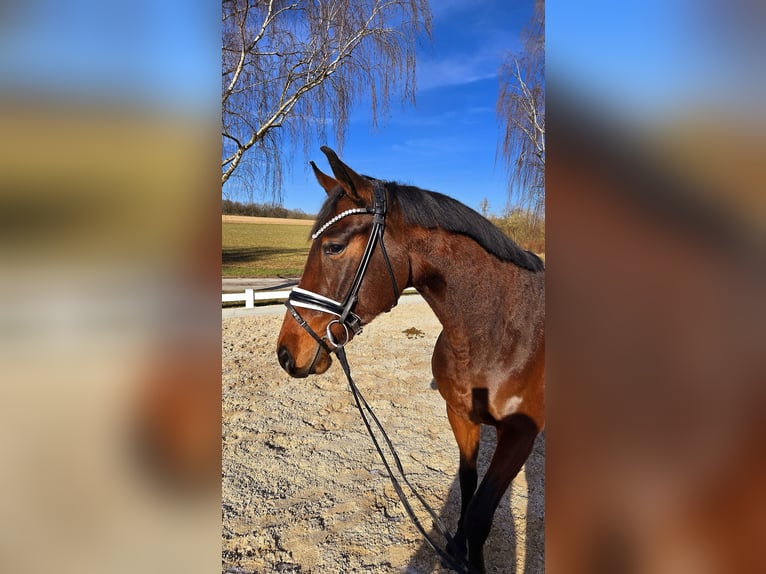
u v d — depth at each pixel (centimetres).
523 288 178
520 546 229
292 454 328
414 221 171
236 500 270
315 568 215
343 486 286
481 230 177
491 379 175
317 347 174
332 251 168
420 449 337
